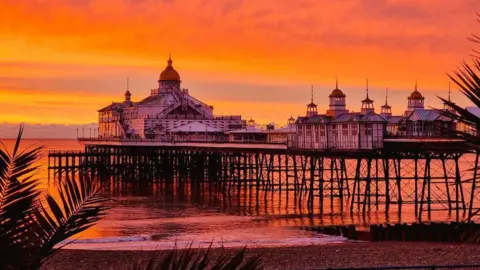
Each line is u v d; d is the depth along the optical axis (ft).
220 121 463.42
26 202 17.29
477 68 19.15
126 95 564.71
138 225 213.87
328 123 265.13
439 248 139.03
